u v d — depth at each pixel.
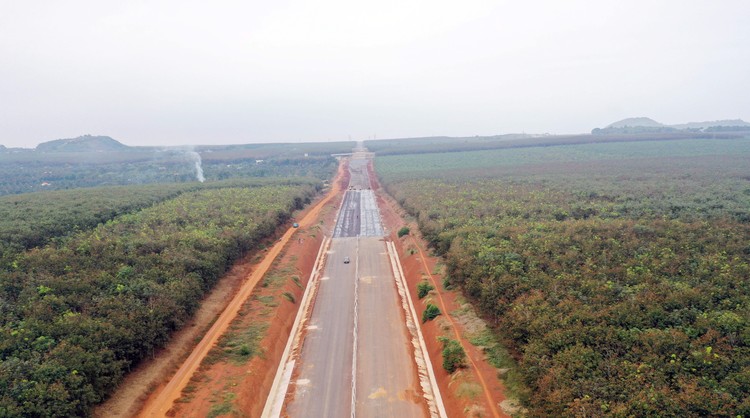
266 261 73.44
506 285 46.62
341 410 39.19
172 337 45.91
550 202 88.81
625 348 33.78
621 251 52.25
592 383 30.33
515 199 95.31
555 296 42.53
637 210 74.81
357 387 42.47
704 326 34.56
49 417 29.64
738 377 28.62
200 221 80.06
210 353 44.28
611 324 36.72
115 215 84.56
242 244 72.31
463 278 54.81
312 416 38.56
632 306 38.47
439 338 46.88
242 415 36.41
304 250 81.12
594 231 60.56
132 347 39.19
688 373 30.14
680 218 66.50
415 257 73.81
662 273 45.69
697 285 42.03
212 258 59.53
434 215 86.94
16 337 36.25
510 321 41.06
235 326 50.22
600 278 45.72
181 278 51.75
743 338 32.69
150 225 76.50
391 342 50.94
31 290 43.50
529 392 34.53
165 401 36.91
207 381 40.03
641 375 30.08
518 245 57.59
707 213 69.19
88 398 32.50
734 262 46.66
